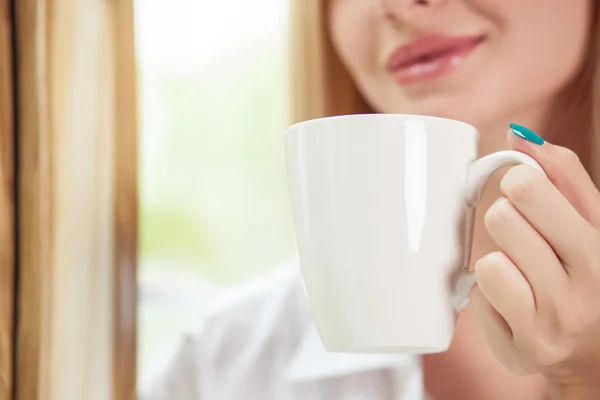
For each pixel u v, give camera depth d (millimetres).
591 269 547
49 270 747
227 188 1213
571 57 754
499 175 766
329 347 544
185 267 1181
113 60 772
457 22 725
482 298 581
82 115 765
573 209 545
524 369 581
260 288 985
